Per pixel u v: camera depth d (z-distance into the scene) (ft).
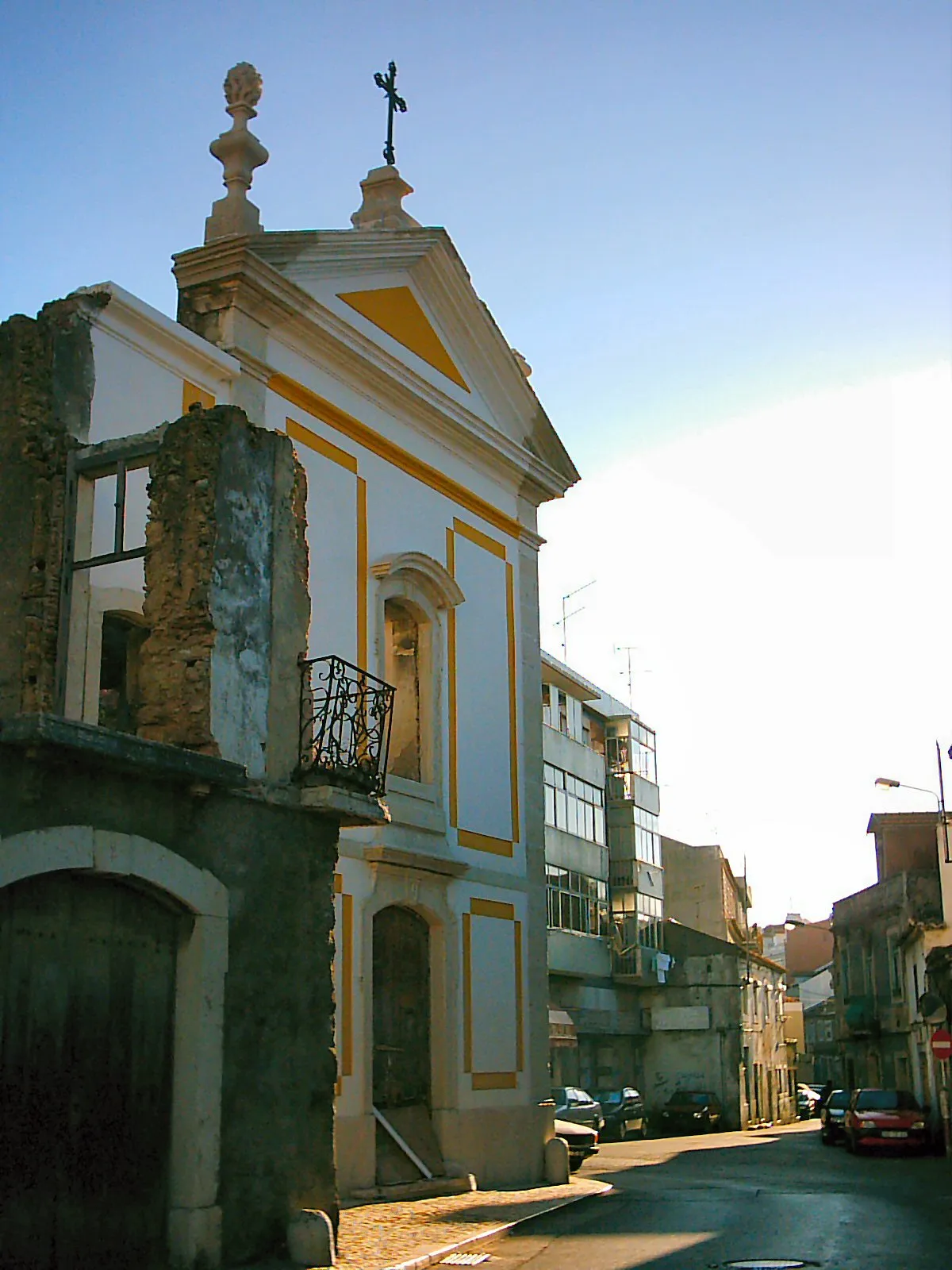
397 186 65.92
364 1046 52.29
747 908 219.82
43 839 28.81
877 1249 38.34
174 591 35.35
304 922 36.76
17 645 37.68
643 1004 150.51
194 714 34.42
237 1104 33.53
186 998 32.83
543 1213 48.39
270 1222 33.91
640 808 149.28
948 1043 82.02
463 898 60.44
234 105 55.21
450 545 63.72
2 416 39.47
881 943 137.90
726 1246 39.32
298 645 38.29
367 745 42.19
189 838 33.19
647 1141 120.26
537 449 72.54
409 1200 51.31
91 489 39.47
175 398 47.57
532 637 69.92
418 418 62.08
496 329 67.15
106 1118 30.32
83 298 43.01
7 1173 27.66
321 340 55.52
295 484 39.06
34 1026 28.78
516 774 66.44
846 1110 97.91
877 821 147.84
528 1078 63.05
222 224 53.36
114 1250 30.01
